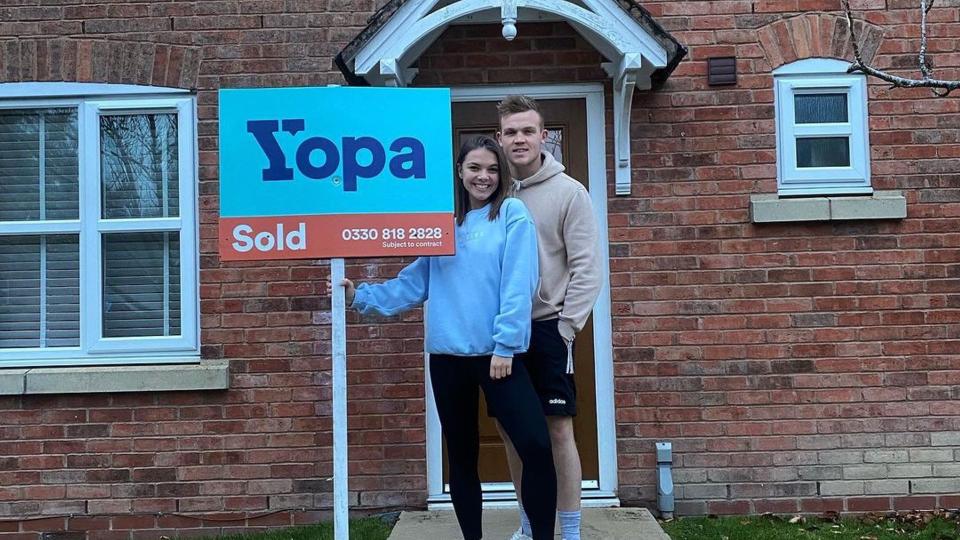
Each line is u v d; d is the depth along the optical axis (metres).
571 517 3.63
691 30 5.08
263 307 5.02
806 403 4.95
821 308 4.97
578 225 3.60
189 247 5.08
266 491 4.97
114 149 5.18
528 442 3.25
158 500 4.96
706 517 4.86
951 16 5.05
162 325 5.14
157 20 5.11
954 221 4.99
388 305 3.51
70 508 4.96
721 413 4.94
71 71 5.09
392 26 4.42
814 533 4.56
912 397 4.94
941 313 4.96
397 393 4.97
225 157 3.23
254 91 3.24
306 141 3.24
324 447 4.98
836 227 4.99
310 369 5.00
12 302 5.14
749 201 5.00
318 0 5.10
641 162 5.02
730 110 5.04
